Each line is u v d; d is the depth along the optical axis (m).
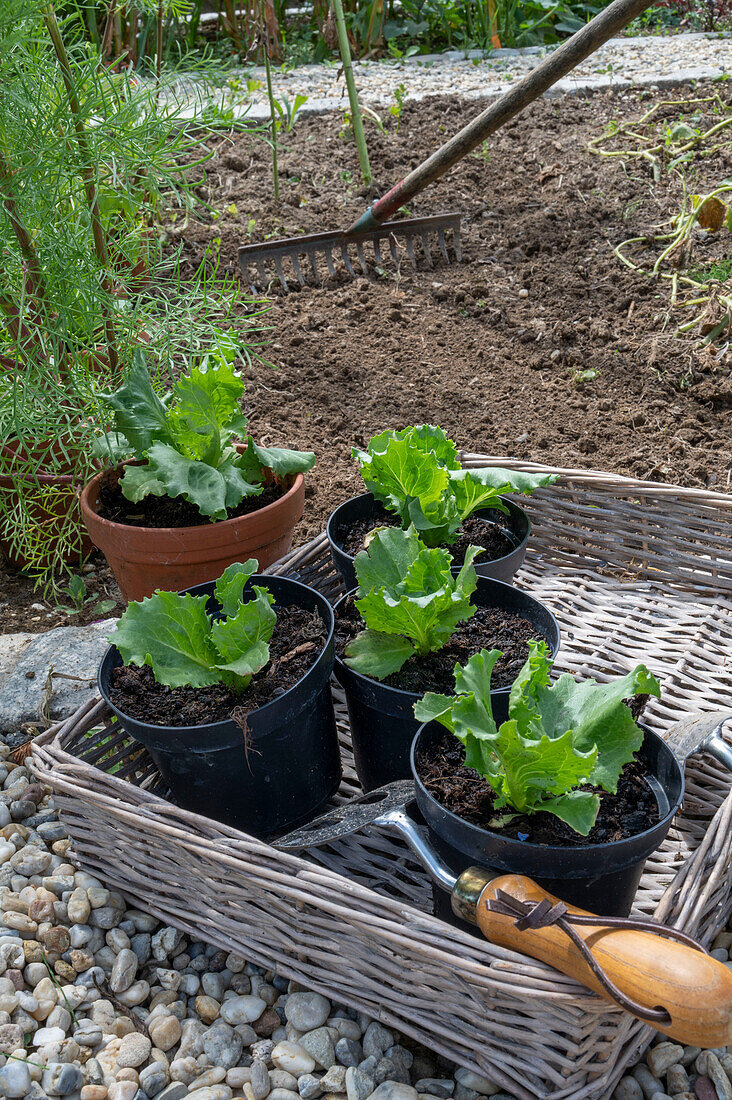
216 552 1.96
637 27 7.39
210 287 2.82
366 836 1.63
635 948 1.07
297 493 2.06
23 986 1.49
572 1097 1.17
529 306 3.67
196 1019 1.45
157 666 1.46
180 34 6.34
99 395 2.12
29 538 2.43
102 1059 1.38
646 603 2.10
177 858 1.44
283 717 1.47
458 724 1.24
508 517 2.01
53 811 1.85
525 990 1.11
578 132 5.04
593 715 1.29
